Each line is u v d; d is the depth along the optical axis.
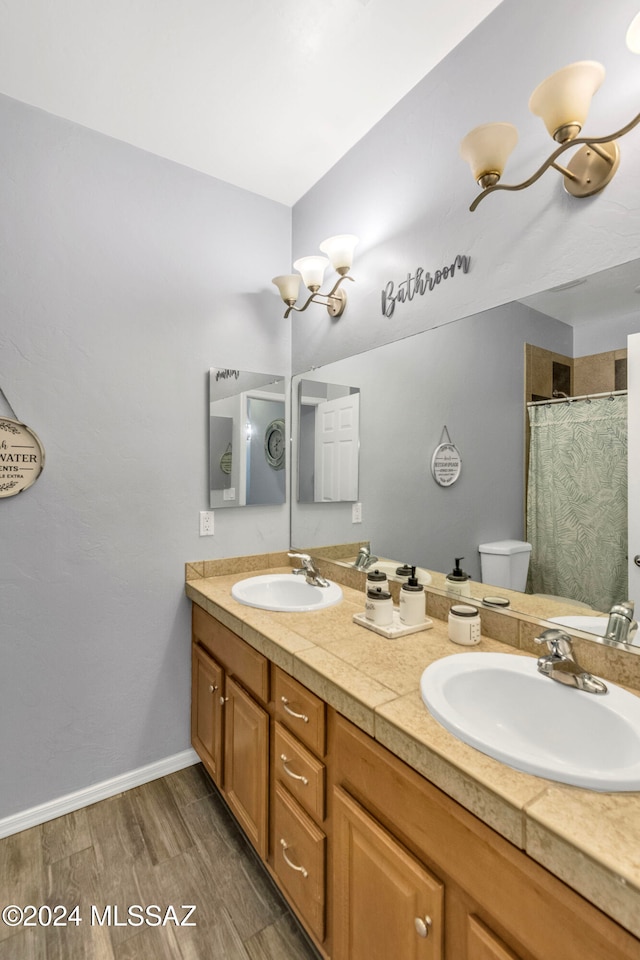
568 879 0.59
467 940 0.73
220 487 2.04
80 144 1.69
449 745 0.79
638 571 1.03
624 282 1.04
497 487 1.32
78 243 1.69
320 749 1.11
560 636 1.03
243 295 2.11
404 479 1.64
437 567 1.51
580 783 0.68
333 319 2.00
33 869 1.45
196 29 1.33
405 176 1.61
